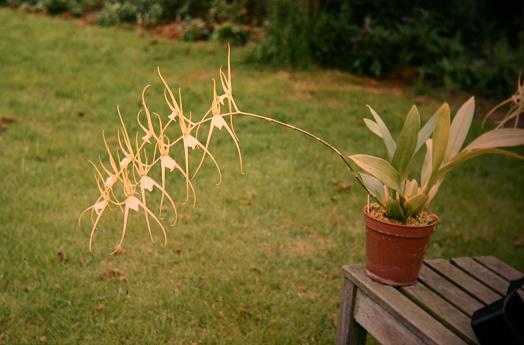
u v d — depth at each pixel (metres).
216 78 7.46
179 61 8.12
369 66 8.39
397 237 2.05
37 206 3.97
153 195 4.28
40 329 2.80
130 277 3.26
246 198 4.33
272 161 5.04
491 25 10.13
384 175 2.04
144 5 10.31
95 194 4.23
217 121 1.78
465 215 4.43
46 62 7.48
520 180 5.19
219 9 10.28
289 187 4.57
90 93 6.47
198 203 4.20
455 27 9.85
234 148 5.27
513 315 1.78
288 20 8.38
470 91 8.11
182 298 3.10
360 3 9.19
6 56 7.56
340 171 4.97
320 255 3.66
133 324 2.88
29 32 8.83
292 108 6.56
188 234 3.77
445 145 2.03
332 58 8.46
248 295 3.18
